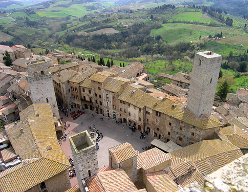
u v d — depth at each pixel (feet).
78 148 140.67
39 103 242.99
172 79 431.02
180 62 606.14
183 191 41.42
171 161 163.12
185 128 207.00
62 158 164.14
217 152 169.68
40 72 239.30
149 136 246.68
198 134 197.98
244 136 202.59
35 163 150.61
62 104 336.08
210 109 201.05
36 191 145.48
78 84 298.15
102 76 281.54
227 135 202.80
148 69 567.18
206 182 41.09
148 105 235.40
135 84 279.90
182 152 178.60
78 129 264.52
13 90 317.63
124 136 247.91
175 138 220.23
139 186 147.54
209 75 181.47
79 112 302.25
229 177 40.86
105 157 213.46
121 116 272.10
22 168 145.59
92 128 263.29
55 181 153.89
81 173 126.41
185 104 223.10
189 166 153.99
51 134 193.98
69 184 163.32
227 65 561.02
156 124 235.61
